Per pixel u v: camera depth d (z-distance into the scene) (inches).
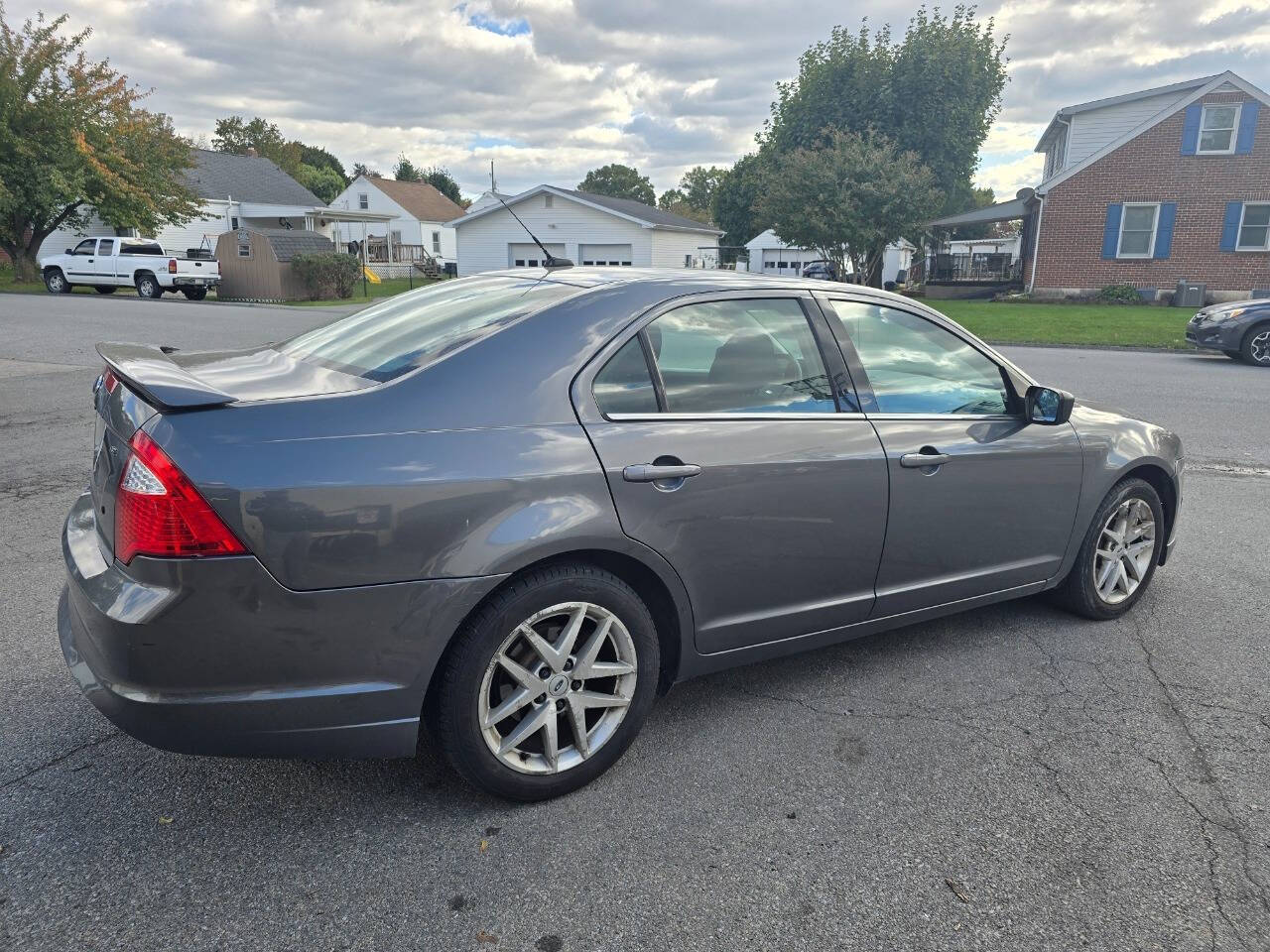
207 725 88.5
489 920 86.6
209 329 636.1
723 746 119.6
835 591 127.1
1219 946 85.0
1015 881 93.8
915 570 134.9
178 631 85.7
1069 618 166.1
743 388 117.6
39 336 563.8
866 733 123.4
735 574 115.9
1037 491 145.9
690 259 1533.0
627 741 112.0
